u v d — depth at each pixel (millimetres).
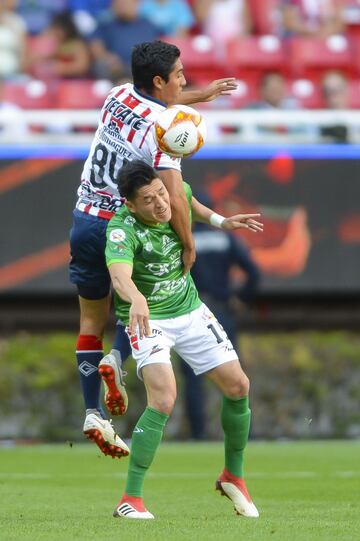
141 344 21094
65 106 56188
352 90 57344
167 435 48188
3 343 49219
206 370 21656
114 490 28672
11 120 49969
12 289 50344
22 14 59406
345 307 53750
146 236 21188
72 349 49156
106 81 57250
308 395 50094
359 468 34781
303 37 61000
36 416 48594
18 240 50375
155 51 22328
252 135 52250
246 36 60625
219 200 51031
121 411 23547
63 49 57781
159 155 21859
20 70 57438
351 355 50375
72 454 40719
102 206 23359
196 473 33562
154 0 59969
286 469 34500
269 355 49969
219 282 44969
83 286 24188
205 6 60469
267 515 22156
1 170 50312
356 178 51594
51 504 25000
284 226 51312
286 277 51375
